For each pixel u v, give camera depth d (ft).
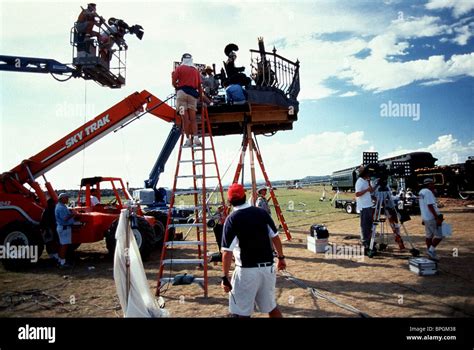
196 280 19.77
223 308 17.06
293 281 21.45
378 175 29.09
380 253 28.84
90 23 31.63
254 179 34.73
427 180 25.52
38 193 32.37
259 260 11.87
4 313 17.33
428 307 16.21
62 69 37.09
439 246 30.42
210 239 41.63
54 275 26.11
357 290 19.24
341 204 72.84
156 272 25.71
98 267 28.94
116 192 36.99
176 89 23.82
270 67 32.17
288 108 32.63
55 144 33.73
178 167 21.93
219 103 32.53
